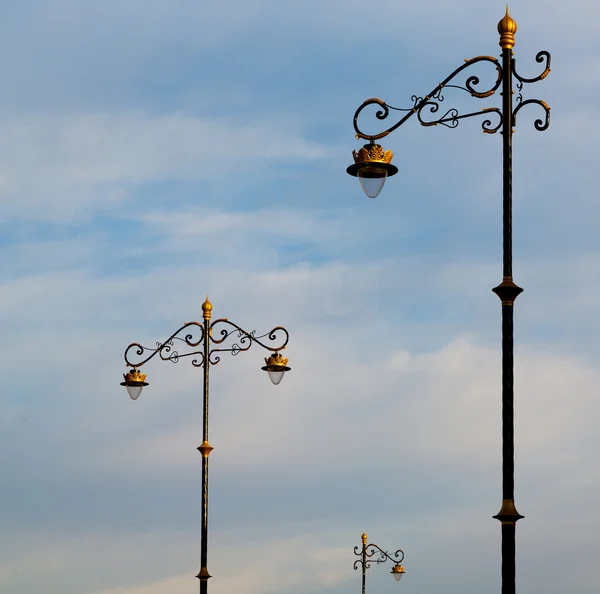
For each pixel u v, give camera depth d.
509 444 14.96
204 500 26.97
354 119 17.38
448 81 16.81
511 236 15.63
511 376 15.18
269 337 27.89
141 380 28.20
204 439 27.36
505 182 15.87
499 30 16.47
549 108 16.19
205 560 26.69
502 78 16.31
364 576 42.81
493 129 16.48
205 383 27.64
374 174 17.30
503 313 15.36
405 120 17.11
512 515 14.66
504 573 14.59
